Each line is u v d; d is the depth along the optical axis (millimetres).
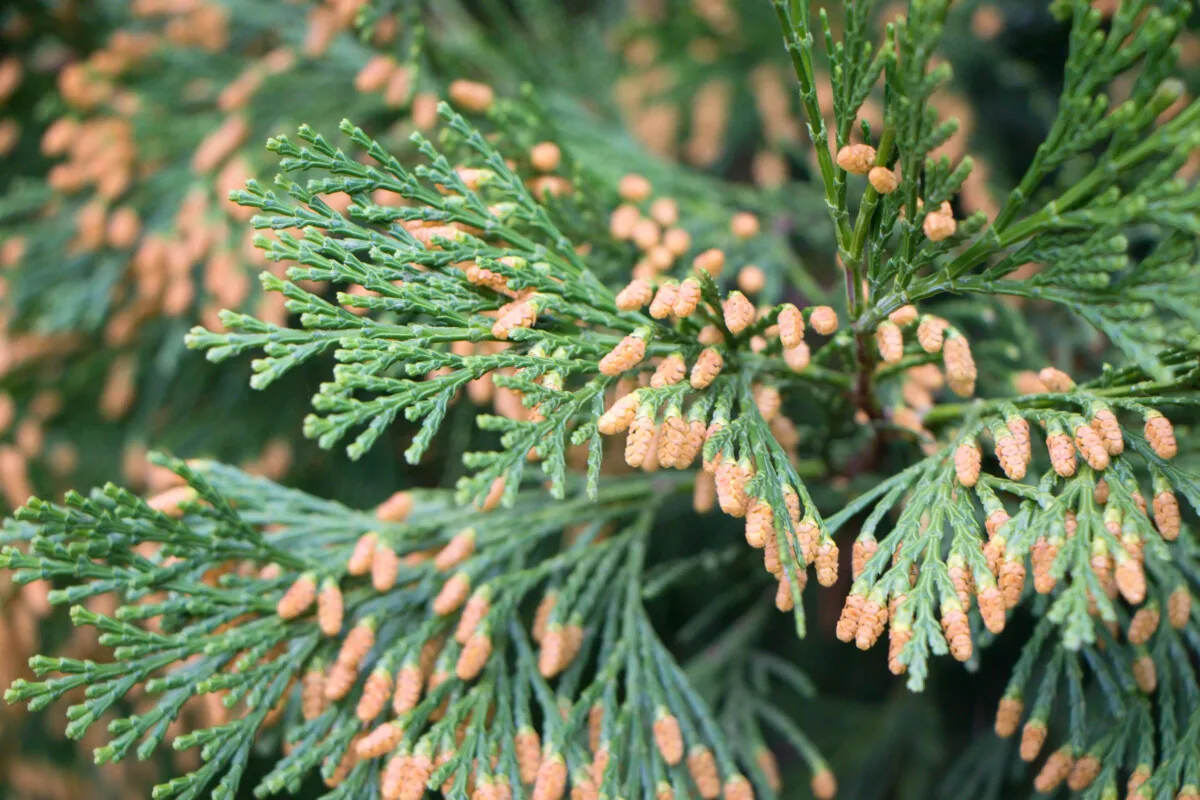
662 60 602
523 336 425
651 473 486
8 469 540
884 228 427
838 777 539
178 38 551
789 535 424
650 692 456
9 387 558
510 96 539
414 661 448
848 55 425
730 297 427
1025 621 522
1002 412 432
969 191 541
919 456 467
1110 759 440
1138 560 413
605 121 582
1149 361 417
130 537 441
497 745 447
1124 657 451
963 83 568
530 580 462
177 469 441
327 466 579
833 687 577
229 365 574
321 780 544
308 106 541
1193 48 534
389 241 430
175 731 560
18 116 587
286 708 468
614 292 464
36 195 542
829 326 428
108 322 559
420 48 497
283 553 453
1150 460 424
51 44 574
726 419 429
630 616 464
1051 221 421
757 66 594
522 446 424
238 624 458
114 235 528
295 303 423
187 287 527
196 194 528
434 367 423
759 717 553
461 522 468
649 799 448
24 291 542
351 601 458
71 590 436
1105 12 521
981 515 463
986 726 538
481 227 437
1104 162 418
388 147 522
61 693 432
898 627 416
